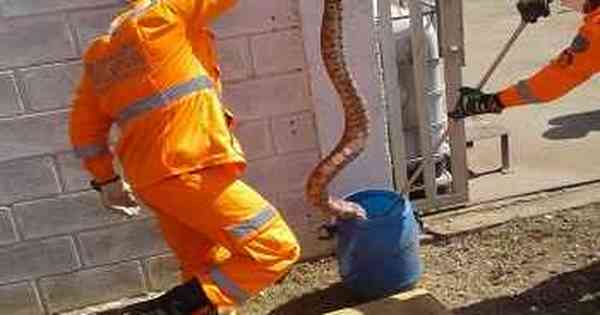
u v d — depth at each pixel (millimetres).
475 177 5562
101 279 4531
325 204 4066
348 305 4355
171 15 3373
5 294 4438
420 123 4902
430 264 4586
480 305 4168
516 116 6480
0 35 4012
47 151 4246
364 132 3969
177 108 3377
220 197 3436
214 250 3729
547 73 3504
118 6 4098
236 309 4277
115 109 3475
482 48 8453
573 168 5504
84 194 4359
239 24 4262
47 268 4445
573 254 4488
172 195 3428
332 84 4234
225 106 4359
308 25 4320
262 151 4496
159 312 3537
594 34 3363
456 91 4855
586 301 4094
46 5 4020
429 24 4879
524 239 4691
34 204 4316
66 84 4156
